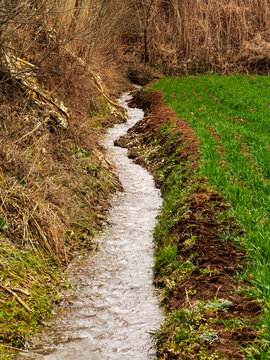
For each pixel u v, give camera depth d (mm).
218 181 8555
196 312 4953
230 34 37250
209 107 18016
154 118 16375
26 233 6930
